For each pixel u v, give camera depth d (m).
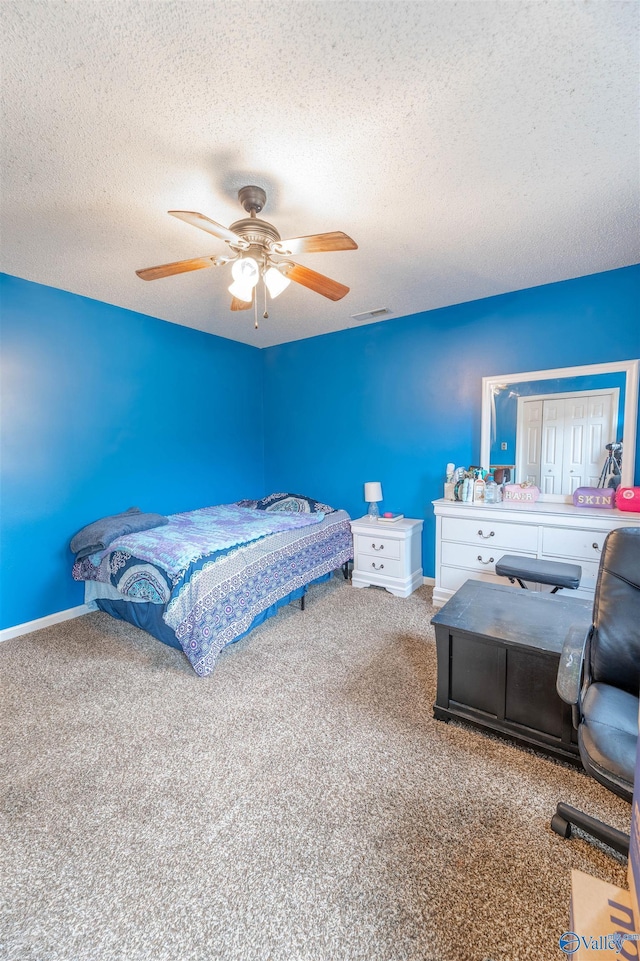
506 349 3.14
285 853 1.26
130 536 2.80
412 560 3.49
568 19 1.07
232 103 1.33
